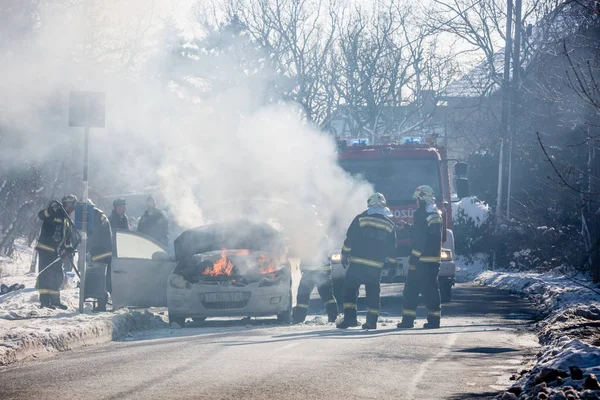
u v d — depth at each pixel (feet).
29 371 38.86
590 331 48.80
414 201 81.30
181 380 34.45
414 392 32.37
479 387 33.58
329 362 39.19
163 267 63.46
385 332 53.83
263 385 33.19
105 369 38.14
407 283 58.70
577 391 28.66
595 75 69.21
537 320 64.23
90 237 65.31
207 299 59.16
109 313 59.62
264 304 59.47
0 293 80.69
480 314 69.97
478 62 198.80
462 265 150.61
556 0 111.24
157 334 55.88
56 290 66.39
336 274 79.15
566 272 108.68
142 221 78.33
